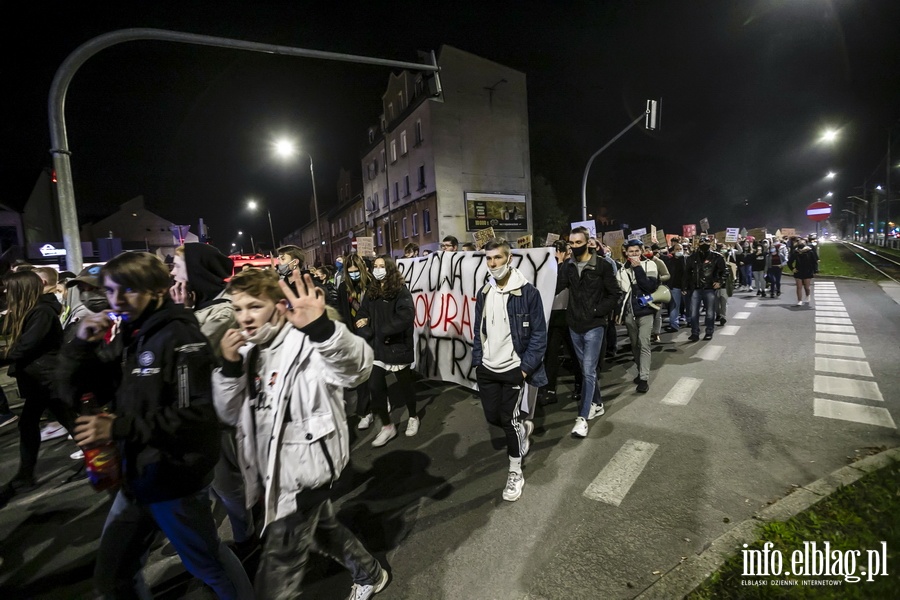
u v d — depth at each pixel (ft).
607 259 14.65
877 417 14.07
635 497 10.73
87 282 9.50
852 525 8.86
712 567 8.20
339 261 25.39
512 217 104.58
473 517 10.52
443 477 12.48
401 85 106.93
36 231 100.12
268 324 6.44
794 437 13.14
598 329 14.33
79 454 15.87
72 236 20.31
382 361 14.49
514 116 104.83
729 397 16.74
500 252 11.22
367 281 14.60
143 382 5.96
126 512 6.42
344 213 163.22
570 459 12.91
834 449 12.26
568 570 8.57
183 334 6.19
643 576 8.26
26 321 12.24
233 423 6.78
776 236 72.28
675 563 8.48
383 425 14.89
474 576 8.66
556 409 17.16
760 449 12.57
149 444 6.01
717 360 21.99
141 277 6.02
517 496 11.07
